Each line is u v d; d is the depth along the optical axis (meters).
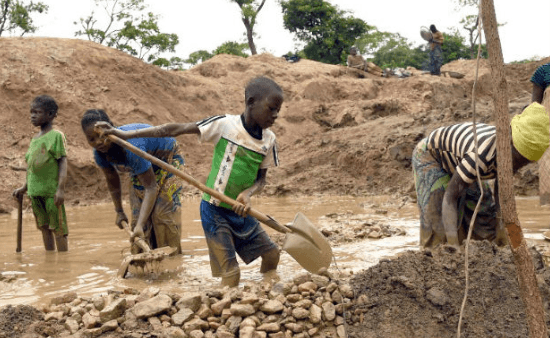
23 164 14.10
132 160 5.31
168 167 4.60
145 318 3.70
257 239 4.98
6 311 3.82
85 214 10.70
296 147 16.14
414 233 6.92
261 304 3.77
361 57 26.34
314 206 10.57
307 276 4.09
